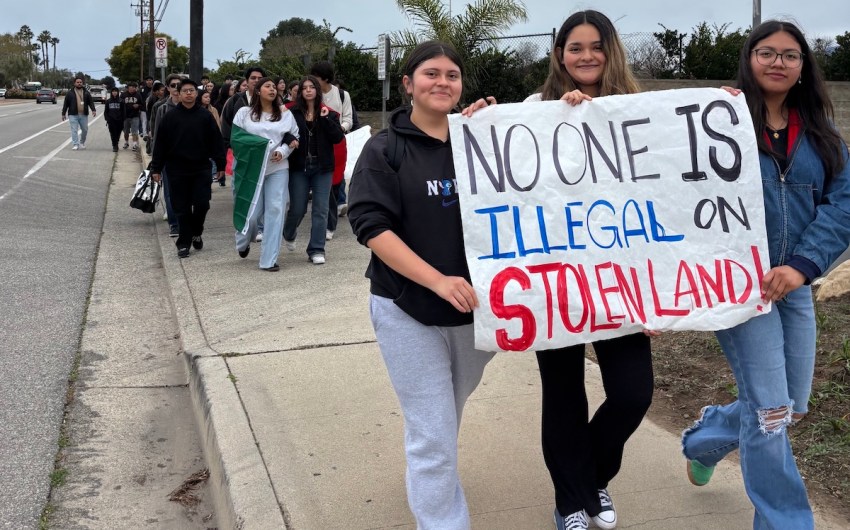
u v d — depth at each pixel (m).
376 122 17.56
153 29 49.62
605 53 2.78
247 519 3.00
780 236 2.64
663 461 3.49
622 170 2.63
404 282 2.46
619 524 2.99
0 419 4.29
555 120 2.61
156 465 3.92
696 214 2.64
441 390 2.48
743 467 2.70
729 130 2.64
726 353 2.73
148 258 8.40
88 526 3.34
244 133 7.01
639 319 2.56
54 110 56.69
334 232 9.13
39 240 9.00
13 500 3.49
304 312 5.82
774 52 2.57
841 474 3.26
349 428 3.85
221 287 6.59
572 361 2.76
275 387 4.34
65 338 5.68
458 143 2.49
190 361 4.84
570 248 2.55
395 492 3.24
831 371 4.10
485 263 2.47
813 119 2.64
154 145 7.55
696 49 16.70
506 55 14.95
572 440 2.81
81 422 4.32
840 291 5.29
